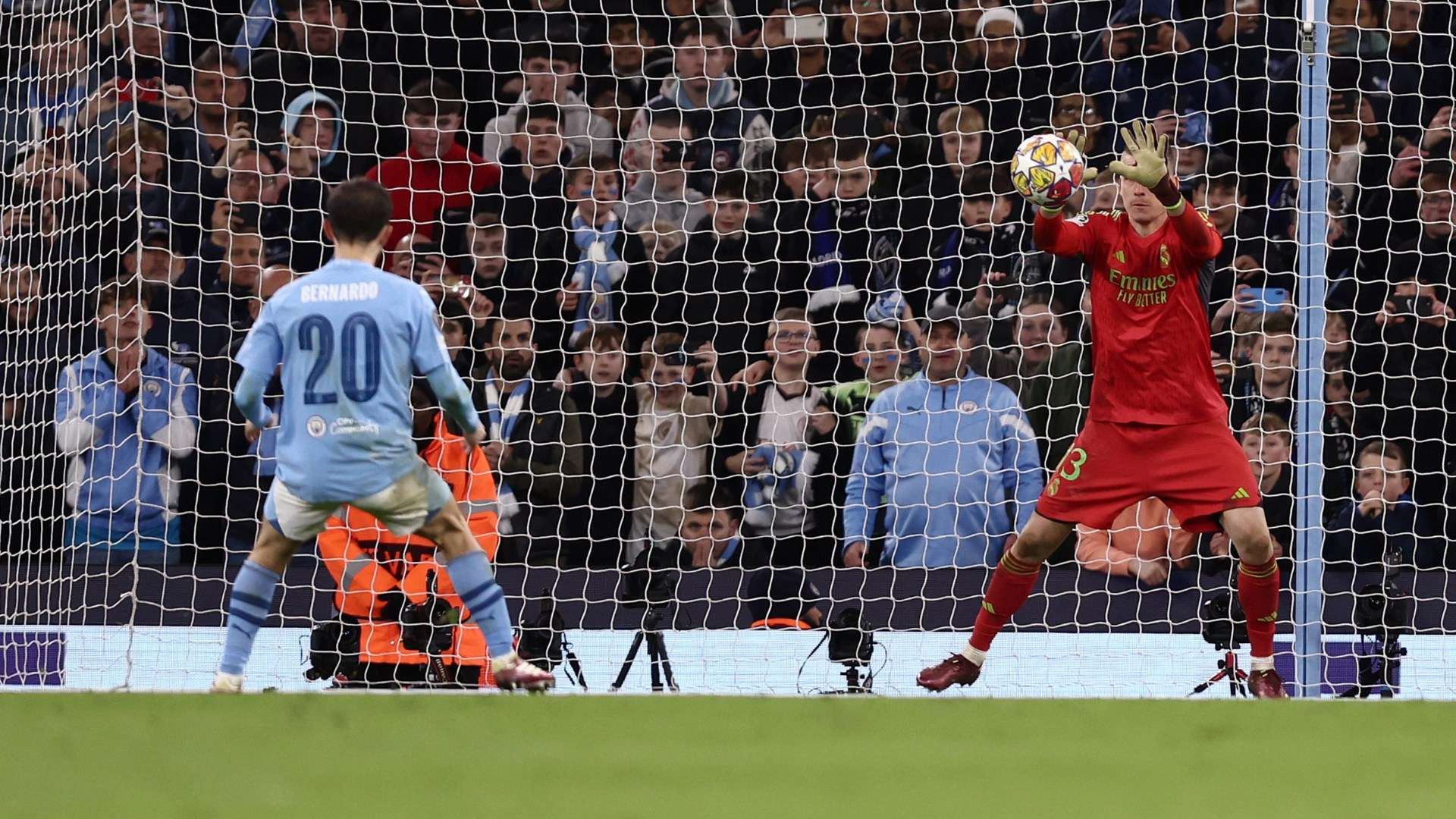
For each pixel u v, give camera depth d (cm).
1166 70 3231
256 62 3328
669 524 2897
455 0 3450
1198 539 2716
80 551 2766
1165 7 3269
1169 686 2483
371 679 2262
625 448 2894
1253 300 2939
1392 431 2969
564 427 2836
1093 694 2473
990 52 3341
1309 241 2255
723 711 1448
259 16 3288
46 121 3178
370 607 2233
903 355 2998
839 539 2903
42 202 2903
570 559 2864
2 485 2967
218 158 3238
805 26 3403
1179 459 1906
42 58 3192
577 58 3425
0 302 3081
